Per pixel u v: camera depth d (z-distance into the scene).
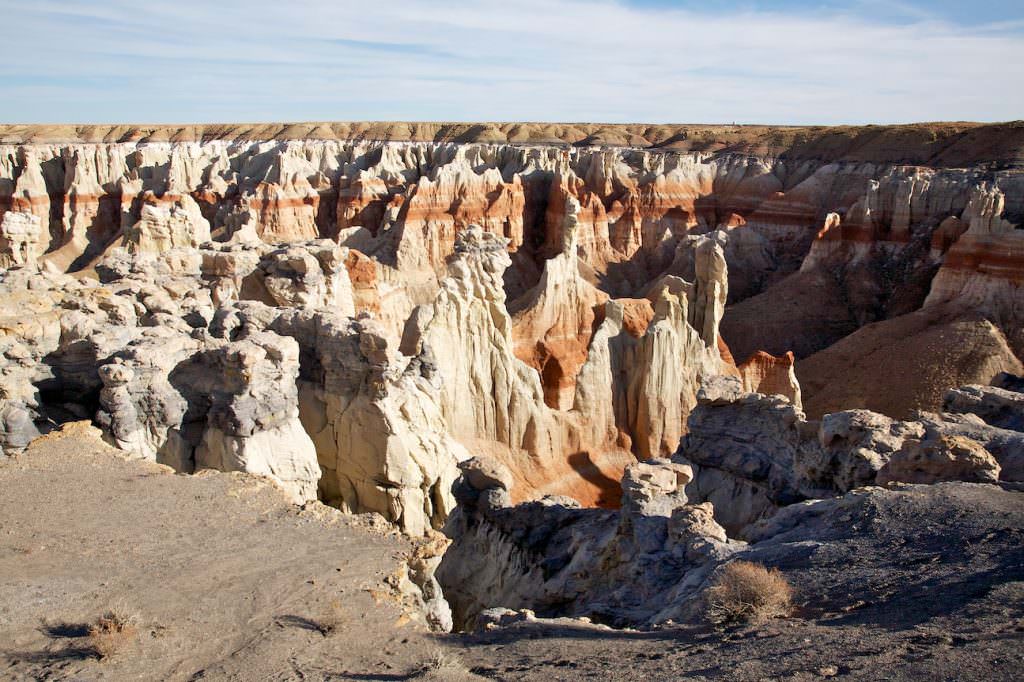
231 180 130.62
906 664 11.09
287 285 42.44
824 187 120.25
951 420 28.31
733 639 13.78
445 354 41.25
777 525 21.17
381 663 14.27
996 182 96.88
